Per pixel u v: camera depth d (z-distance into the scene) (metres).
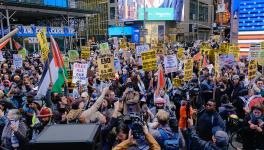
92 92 8.85
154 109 6.54
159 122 4.80
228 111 8.09
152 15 65.31
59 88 7.85
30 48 31.80
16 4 29.81
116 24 67.12
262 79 9.38
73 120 5.42
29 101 6.90
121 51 21.78
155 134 4.66
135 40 64.12
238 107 8.41
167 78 10.02
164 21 66.62
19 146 5.04
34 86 10.25
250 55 13.00
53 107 6.86
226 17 50.66
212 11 86.06
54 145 1.93
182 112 5.93
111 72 8.79
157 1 65.38
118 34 65.44
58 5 36.84
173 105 8.12
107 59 8.74
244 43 19.33
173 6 66.62
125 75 12.06
